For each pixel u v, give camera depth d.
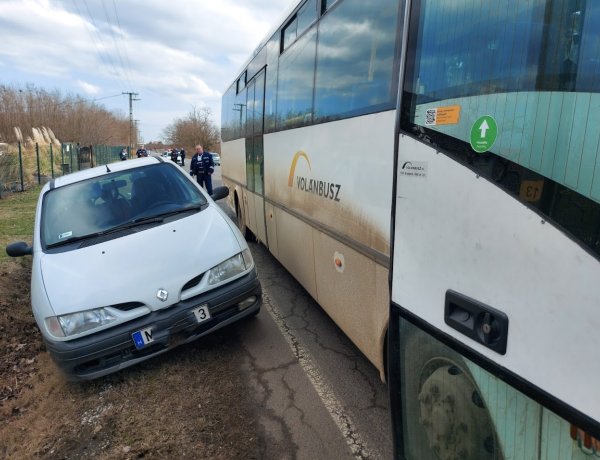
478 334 1.48
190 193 4.87
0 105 44.12
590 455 1.14
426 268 1.74
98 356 3.55
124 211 4.56
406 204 1.85
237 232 4.48
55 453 3.05
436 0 1.75
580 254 1.13
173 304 3.74
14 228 10.45
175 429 3.16
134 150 69.75
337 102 3.52
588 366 1.12
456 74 1.59
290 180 5.08
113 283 3.70
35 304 3.75
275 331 4.58
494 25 1.44
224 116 12.15
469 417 1.59
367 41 2.99
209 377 3.78
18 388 3.98
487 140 1.42
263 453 2.88
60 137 51.75
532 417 1.30
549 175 1.22
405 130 1.86
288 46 5.12
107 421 3.32
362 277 3.15
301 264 4.79
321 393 3.50
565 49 1.19
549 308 1.22
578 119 1.14
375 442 2.95
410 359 1.91
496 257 1.39
